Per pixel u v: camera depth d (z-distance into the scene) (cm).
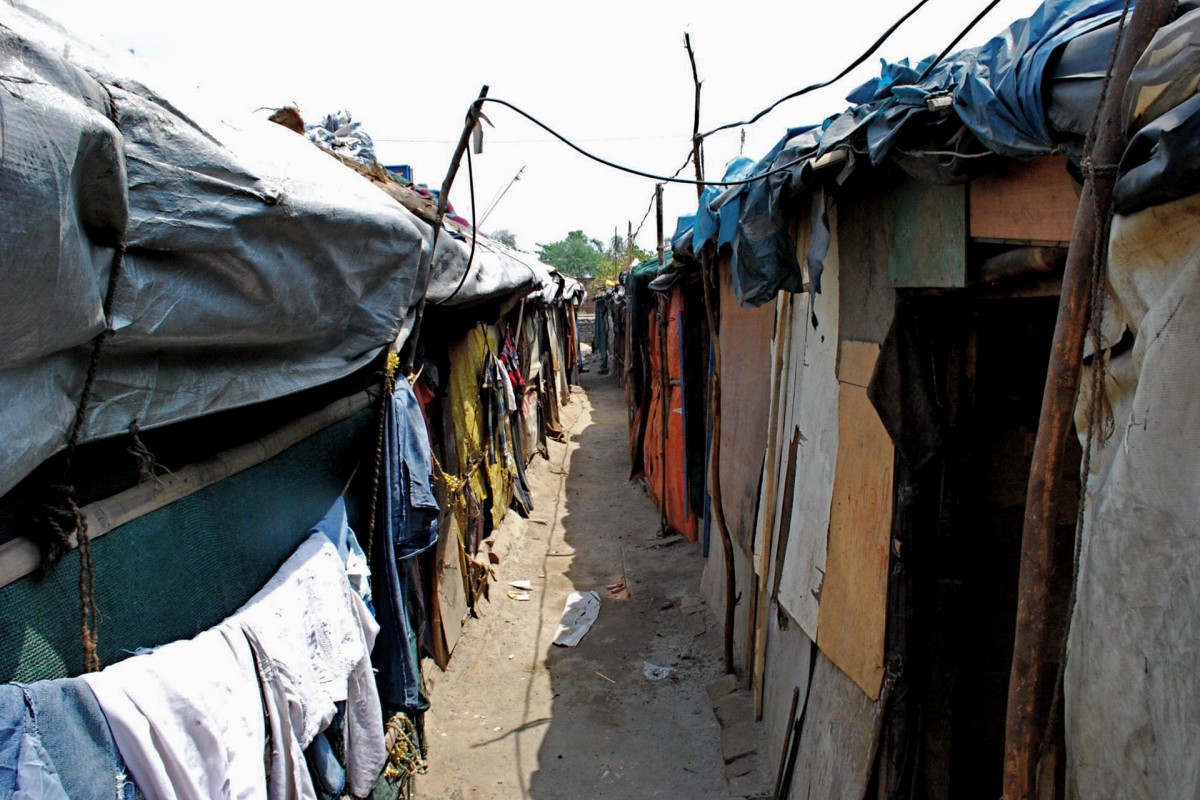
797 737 395
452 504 584
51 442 139
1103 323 159
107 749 148
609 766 461
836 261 363
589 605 690
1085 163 139
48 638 151
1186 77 123
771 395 488
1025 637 146
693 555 809
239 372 214
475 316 716
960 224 249
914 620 294
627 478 1175
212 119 199
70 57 142
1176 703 129
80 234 130
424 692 508
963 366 290
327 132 484
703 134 431
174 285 167
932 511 295
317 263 229
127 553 179
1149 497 135
